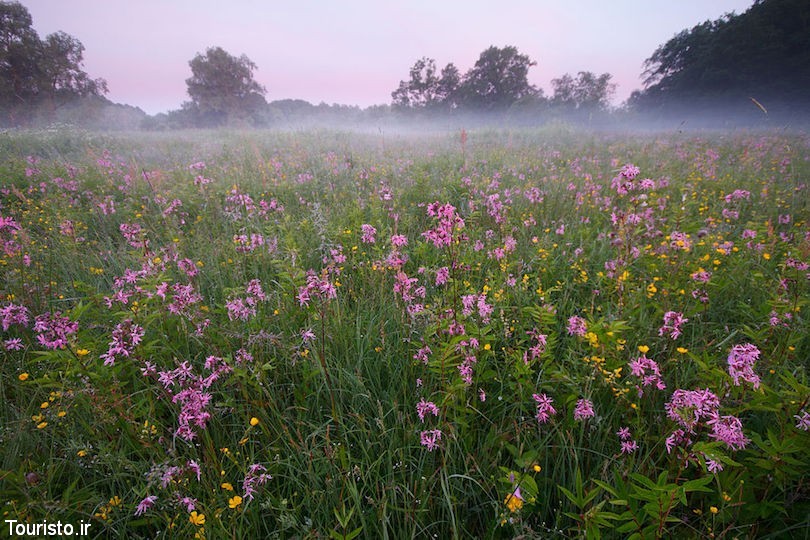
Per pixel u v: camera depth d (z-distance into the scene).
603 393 2.38
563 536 1.76
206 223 5.77
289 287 3.24
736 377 1.73
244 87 78.25
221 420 2.37
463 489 2.03
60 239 4.79
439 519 1.95
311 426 2.24
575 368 2.36
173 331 2.92
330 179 8.30
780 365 2.32
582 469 2.09
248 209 5.68
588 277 3.87
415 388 2.56
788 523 1.76
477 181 7.48
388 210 5.74
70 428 2.21
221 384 2.54
